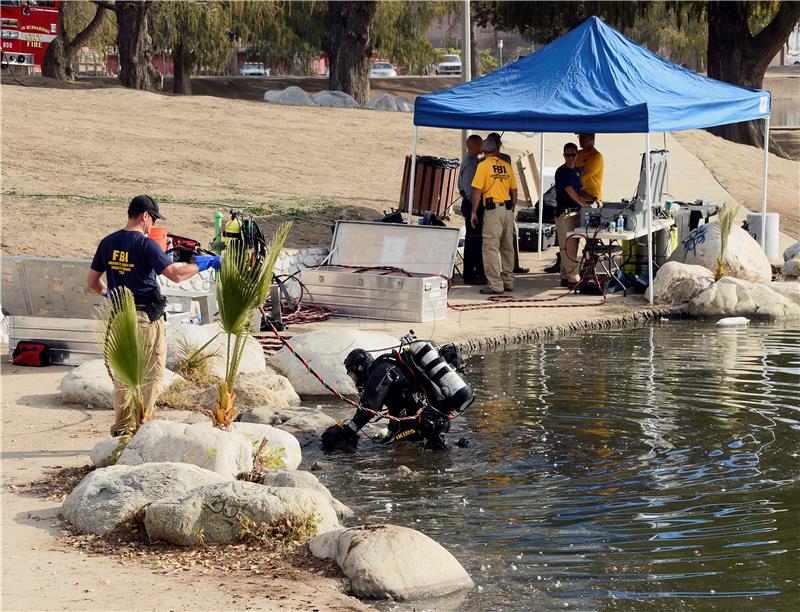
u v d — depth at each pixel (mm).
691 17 46531
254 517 6922
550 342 15281
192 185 25375
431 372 9789
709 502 8125
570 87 19062
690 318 17562
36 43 41438
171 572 6277
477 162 19672
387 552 6383
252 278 9258
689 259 19266
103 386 10891
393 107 47469
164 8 51531
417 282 15836
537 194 27344
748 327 16609
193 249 14016
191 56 55594
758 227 22641
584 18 45812
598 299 18281
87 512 7125
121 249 9266
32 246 18094
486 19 56844
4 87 36219
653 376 12742
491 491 8461
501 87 19641
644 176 18406
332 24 48719
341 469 9141
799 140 50438
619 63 19547
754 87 45188
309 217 22516
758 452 9453
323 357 12492
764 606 6172
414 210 23719
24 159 26016
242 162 29109
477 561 6918
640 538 7352
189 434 8227
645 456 9383
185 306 14133
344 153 32094
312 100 44875
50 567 6305
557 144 37094
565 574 6691
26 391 11523
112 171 25969
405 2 61625
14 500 7711
